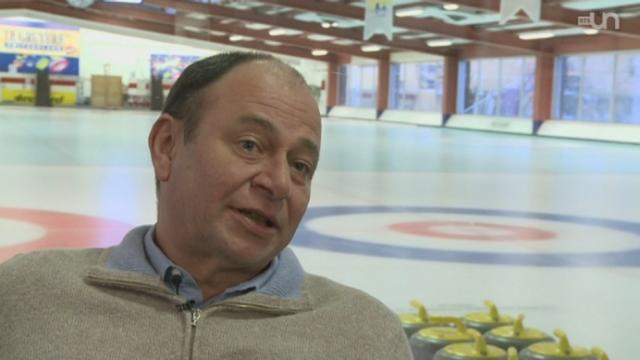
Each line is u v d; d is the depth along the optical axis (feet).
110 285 4.61
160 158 4.73
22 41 119.34
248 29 109.19
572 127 82.84
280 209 4.49
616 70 79.66
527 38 85.10
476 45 100.32
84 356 4.32
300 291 4.87
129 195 27.76
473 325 9.10
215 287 4.71
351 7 76.84
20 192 27.45
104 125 74.02
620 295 15.57
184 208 4.56
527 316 13.80
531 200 30.53
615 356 11.50
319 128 4.63
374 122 111.14
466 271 17.46
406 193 31.73
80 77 122.62
